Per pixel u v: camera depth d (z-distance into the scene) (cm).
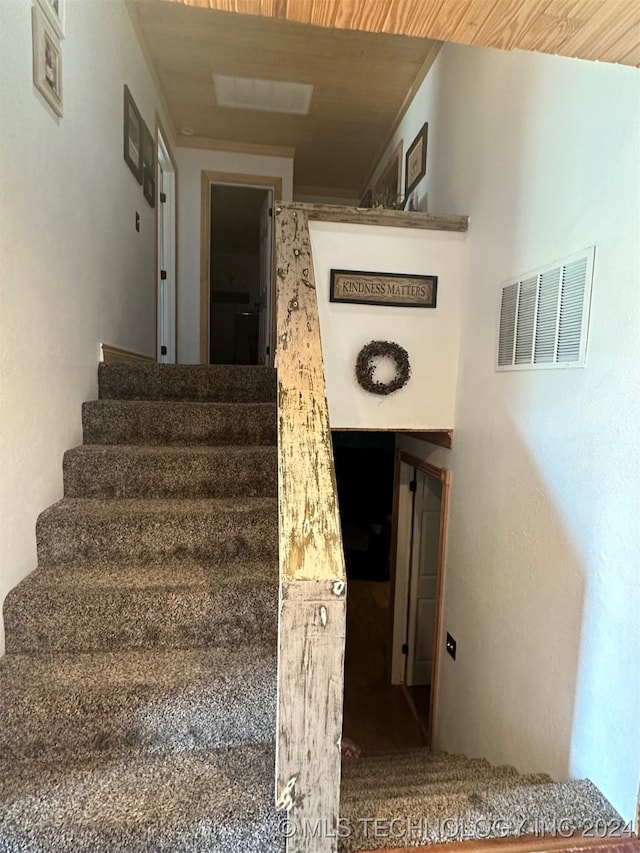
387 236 226
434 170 304
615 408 126
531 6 84
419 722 322
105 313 247
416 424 237
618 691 122
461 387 231
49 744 126
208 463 196
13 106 146
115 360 261
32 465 163
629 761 117
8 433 145
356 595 507
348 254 224
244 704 130
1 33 138
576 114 146
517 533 177
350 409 231
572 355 145
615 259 127
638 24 88
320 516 97
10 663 142
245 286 772
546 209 163
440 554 256
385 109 392
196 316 471
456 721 232
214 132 442
